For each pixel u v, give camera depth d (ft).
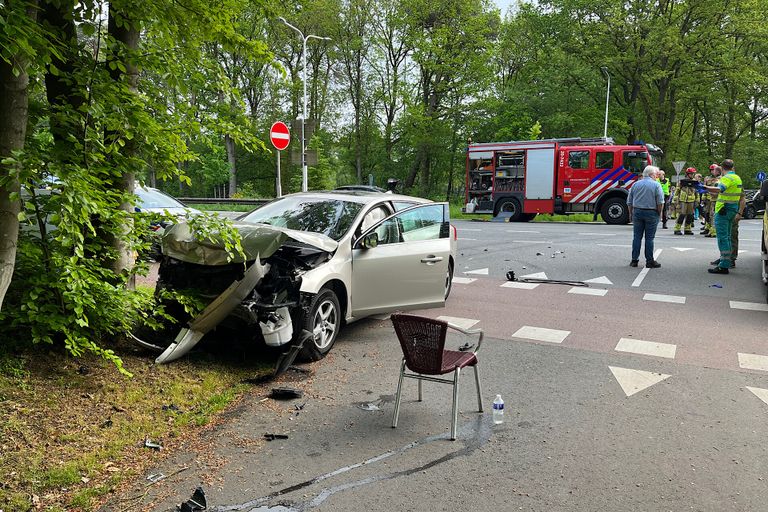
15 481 11.02
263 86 136.77
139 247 16.39
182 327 18.57
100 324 15.79
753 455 12.76
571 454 12.82
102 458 12.26
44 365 15.29
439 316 25.53
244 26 18.44
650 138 132.36
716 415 14.96
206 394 15.94
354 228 20.72
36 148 13.69
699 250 43.65
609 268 36.96
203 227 15.99
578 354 20.15
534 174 78.38
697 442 13.41
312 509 10.63
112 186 16.39
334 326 19.77
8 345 15.33
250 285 16.90
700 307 26.91
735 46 122.42
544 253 43.32
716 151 163.22
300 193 23.98
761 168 149.79
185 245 17.92
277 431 14.03
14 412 13.09
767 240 28.96
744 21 106.01
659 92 123.65
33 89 13.84
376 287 21.17
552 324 24.13
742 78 111.14
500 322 24.52
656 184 35.83
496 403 14.69
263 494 11.16
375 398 16.17
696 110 152.46
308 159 54.85
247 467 12.24
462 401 16.01
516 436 13.76
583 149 74.69
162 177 17.76
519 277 34.45
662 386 17.04
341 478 11.78
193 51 16.05
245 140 17.58
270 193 168.25
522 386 17.11
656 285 31.83
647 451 12.95
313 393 16.48
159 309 17.29
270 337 17.34
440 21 130.93
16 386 14.06
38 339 14.05
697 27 110.93
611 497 11.03
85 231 16.47
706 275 34.37
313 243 18.93
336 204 22.11
